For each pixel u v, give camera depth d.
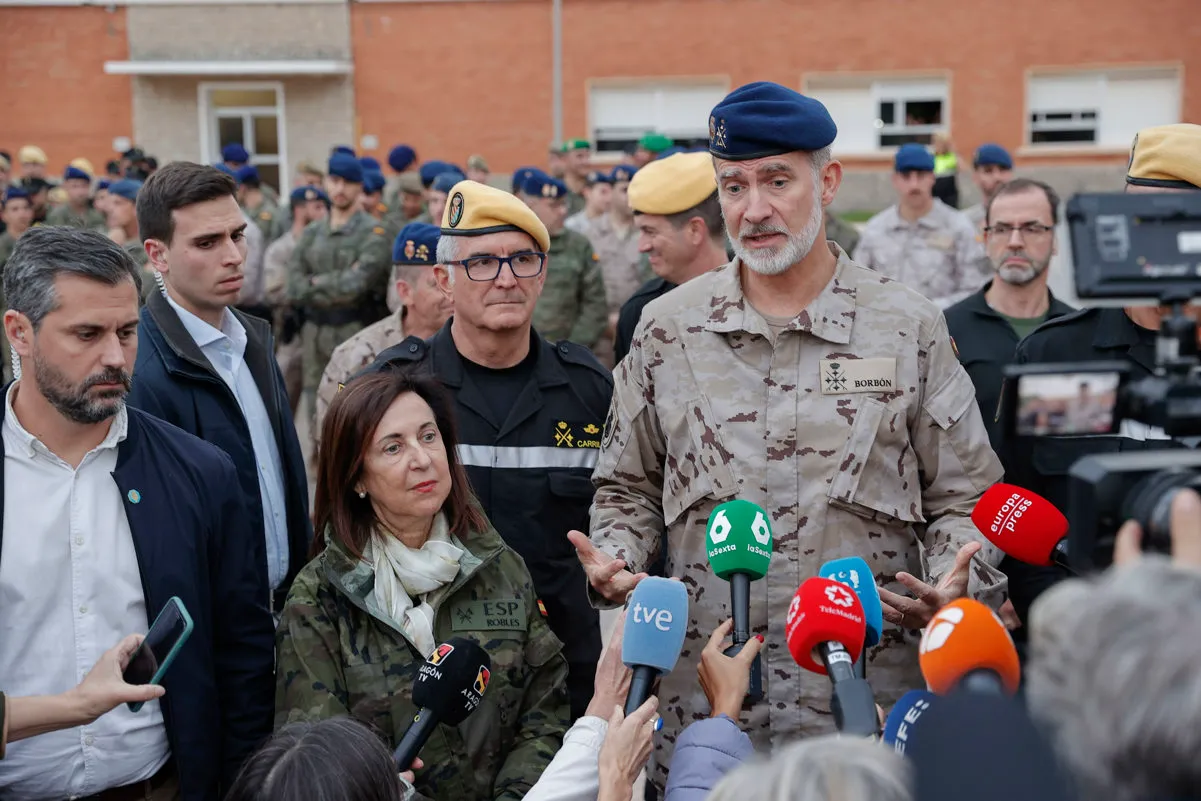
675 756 2.19
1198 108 21.25
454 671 2.48
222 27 21.64
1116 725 1.12
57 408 2.56
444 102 21.78
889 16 21.45
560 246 7.59
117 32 21.67
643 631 2.32
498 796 2.73
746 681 2.37
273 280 9.37
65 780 2.62
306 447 9.46
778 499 2.92
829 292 3.00
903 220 7.59
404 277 4.86
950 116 21.64
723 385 3.00
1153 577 1.18
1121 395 1.88
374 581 2.82
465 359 3.68
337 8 21.55
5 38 21.70
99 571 2.64
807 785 1.27
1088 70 21.39
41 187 13.68
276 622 3.69
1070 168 21.61
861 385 2.92
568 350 3.75
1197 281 1.76
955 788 1.19
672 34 21.55
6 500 2.59
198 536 2.78
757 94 2.87
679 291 3.18
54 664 2.61
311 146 21.92
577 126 21.78
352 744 2.17
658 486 3.22
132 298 2.61
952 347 3.02
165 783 2.77
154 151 21.97
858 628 2.01
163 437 2.81
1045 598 1.27
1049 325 3.38
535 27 21.61
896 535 2.94
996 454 3.05
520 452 3.59
